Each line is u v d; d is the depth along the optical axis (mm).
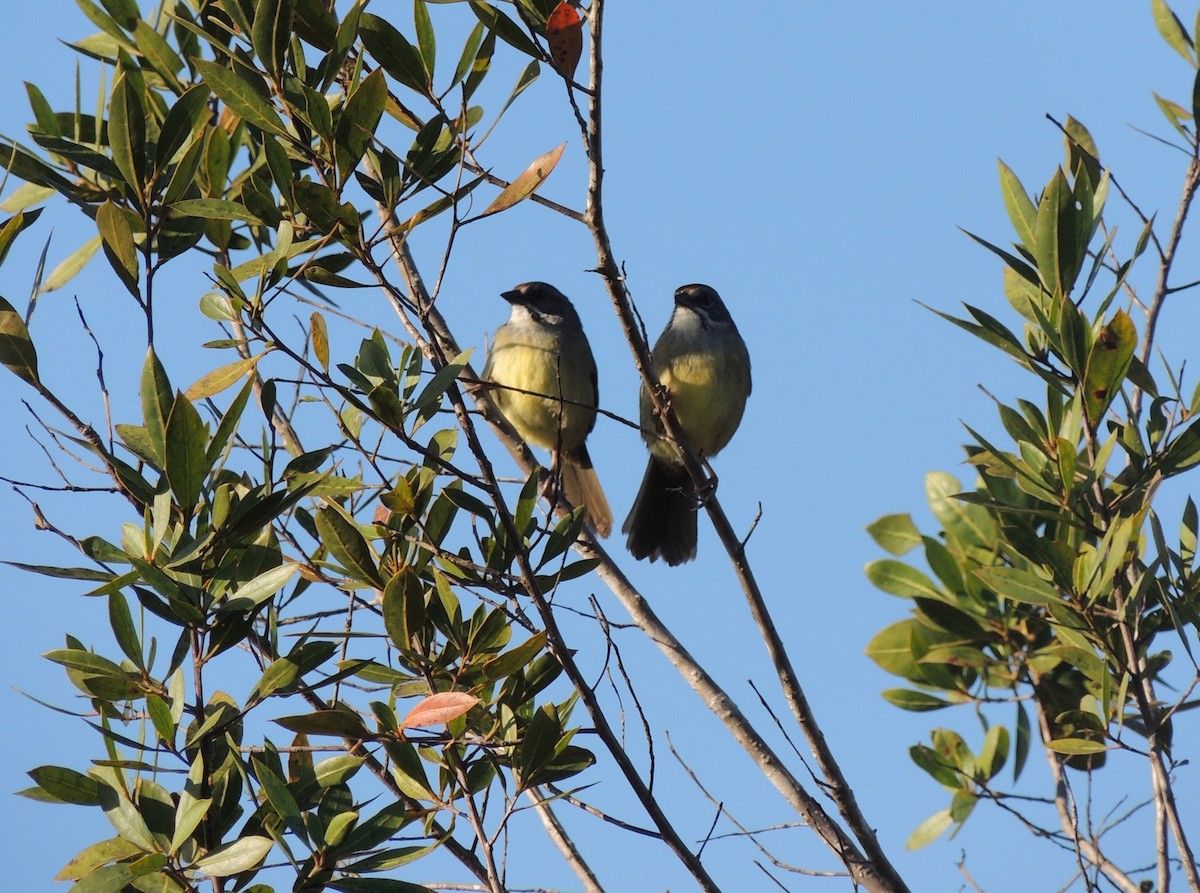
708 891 7926
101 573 7648
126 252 7699
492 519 8594
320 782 8211
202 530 7711
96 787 7645
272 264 8086
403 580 8055
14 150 8344
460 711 7688
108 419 7922
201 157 8664
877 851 9625
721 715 10312
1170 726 10133
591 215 8664
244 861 7238
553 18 8219
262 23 8352
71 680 8062
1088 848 9922
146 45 10719
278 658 8383
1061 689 11664
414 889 7664
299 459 8133
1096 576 9297
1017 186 10000
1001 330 9414
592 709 8125
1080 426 9297
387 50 8703
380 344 8422
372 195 8688
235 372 8242
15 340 7855
